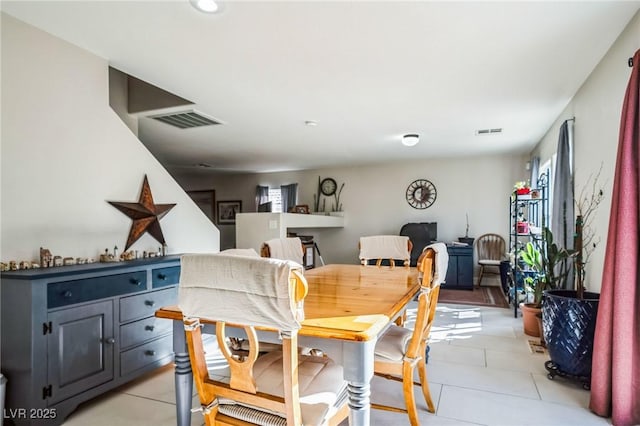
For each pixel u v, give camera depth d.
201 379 1.30
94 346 2.13
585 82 2.90
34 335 1.83
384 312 1.52
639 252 1.81
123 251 2.74
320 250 7.50
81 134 2.45
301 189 7.77
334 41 2.24
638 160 1.81
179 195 3.34
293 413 1.14
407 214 6.90
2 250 2.02
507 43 2.28
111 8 1.92
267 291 1.08
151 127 4.23
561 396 2.22
